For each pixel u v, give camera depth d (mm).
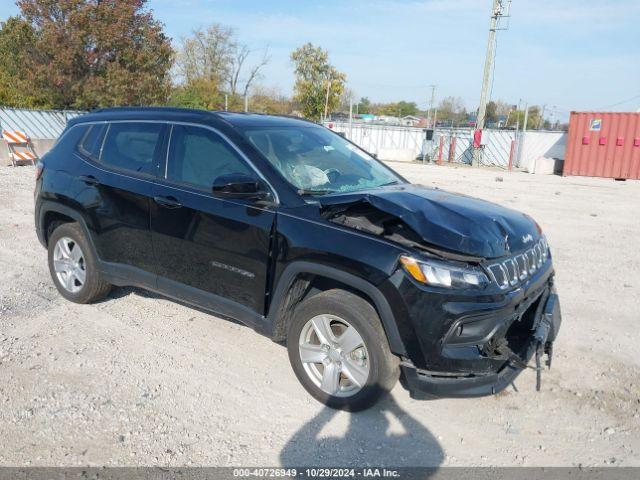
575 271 6879
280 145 4191
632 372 4203
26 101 29109
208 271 4020
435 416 3562
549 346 3836
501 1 26781
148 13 27969
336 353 3537
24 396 3594
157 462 3025
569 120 21812
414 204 3535
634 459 3184
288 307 3768
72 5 26203
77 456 3049
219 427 3359
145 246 4391
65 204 4898
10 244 7156
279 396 3723
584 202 13180
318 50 47812
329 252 3367
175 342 4461
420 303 3123
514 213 4066
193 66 54938
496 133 27984
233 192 3572
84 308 5062
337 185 4086
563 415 3611
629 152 20828
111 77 26797
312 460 3094
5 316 4816
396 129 32031
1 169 15117
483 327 3203
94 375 3896
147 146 4516
